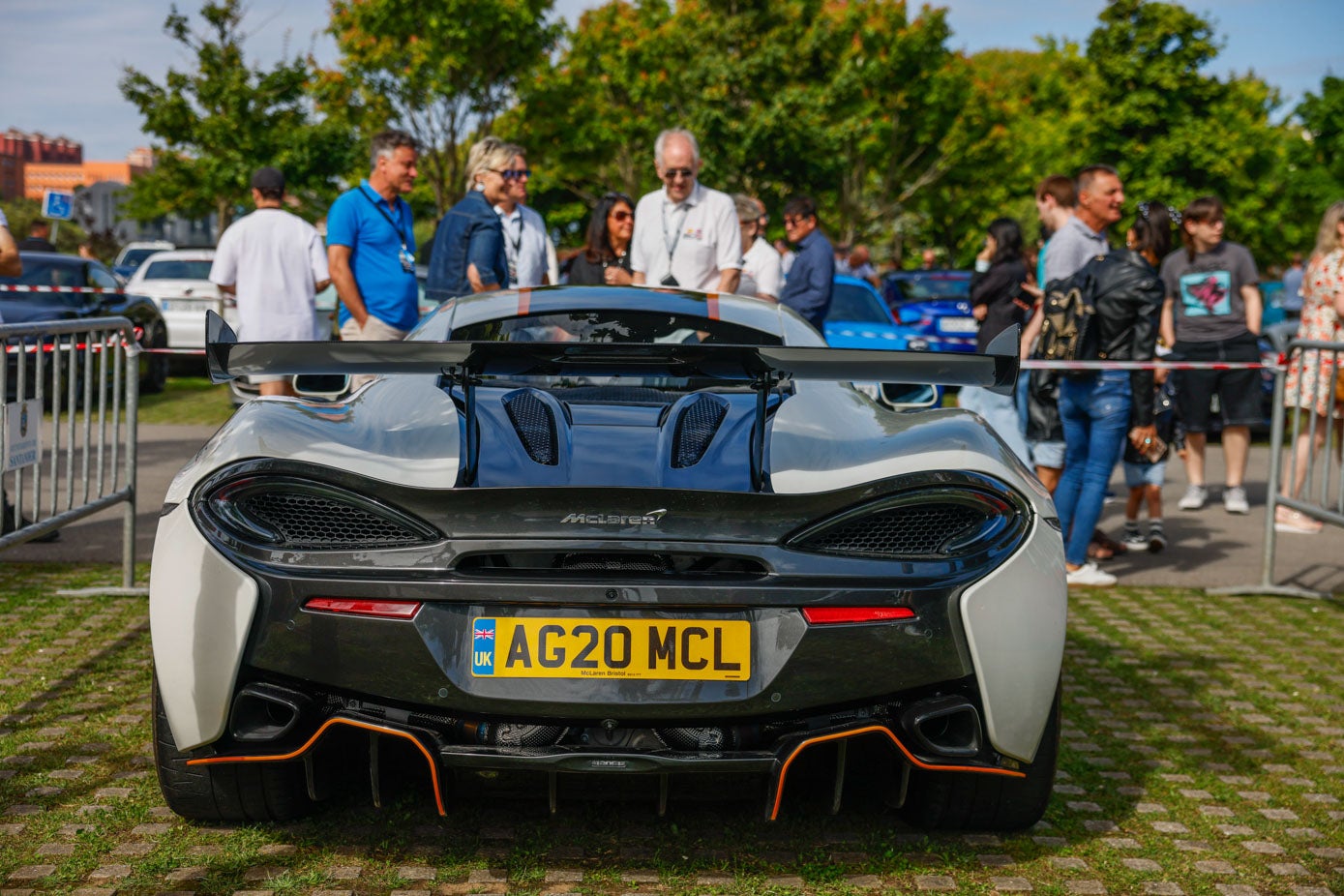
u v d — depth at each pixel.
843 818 3.02
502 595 2.40
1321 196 28.11
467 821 2.93
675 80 27.31
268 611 2.43
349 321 7.05
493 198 6.42
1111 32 26.53
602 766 2.42
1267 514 6.06
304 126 24.08
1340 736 3.83
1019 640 2.55
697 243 6.39
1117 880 2.73
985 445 2.74
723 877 2.67
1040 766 2.81
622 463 2.55
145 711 3.69
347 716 2.45
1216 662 4.71
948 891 2.64
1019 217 33.00
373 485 2.45
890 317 12.59
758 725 2.49
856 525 2.53
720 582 2.42
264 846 2.75
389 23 23.27
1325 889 2.71
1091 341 5.85
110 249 34.06
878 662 2.47
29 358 4.45
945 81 30.17
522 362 3.12
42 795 3.02
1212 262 8.34
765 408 2.77
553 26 24.41
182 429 10.65
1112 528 7.80
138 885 2.54
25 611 4.91
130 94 24.44
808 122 25.09
